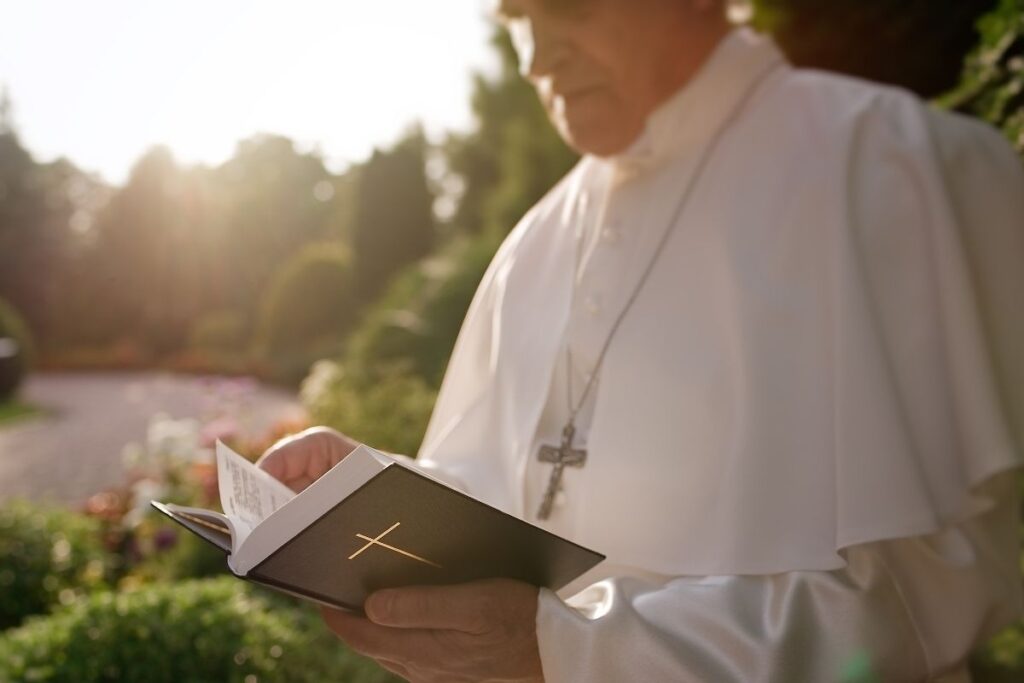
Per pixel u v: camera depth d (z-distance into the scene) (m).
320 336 25.02
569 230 1.80
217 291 31.02
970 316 1.47
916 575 1.40
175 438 6.41
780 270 1.49
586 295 1.65
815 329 1.46
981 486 1.51
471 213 19.62
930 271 1.49
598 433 1.54
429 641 1.29
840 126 1.58
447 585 1.26
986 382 1.45
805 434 1.41
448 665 1.30
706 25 1.66
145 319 31.27
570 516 1.56
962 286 1.47
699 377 1.49
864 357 1.40
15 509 4.88
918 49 2.62
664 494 1.46
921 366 1.45
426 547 1.19
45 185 33.91
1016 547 1.56
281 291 25.36
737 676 1.24
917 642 1.37
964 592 1.41
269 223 30.86
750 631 1.27
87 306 31.69
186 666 2.96
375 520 1.11
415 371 10.07
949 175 1.56
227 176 30.55
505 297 1.83
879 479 1.35
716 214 1.58
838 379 1.40
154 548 5.07
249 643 3.04
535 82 1.75
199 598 3.16
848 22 2.62
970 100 2.72
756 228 1.53
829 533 1.36
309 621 3.55
